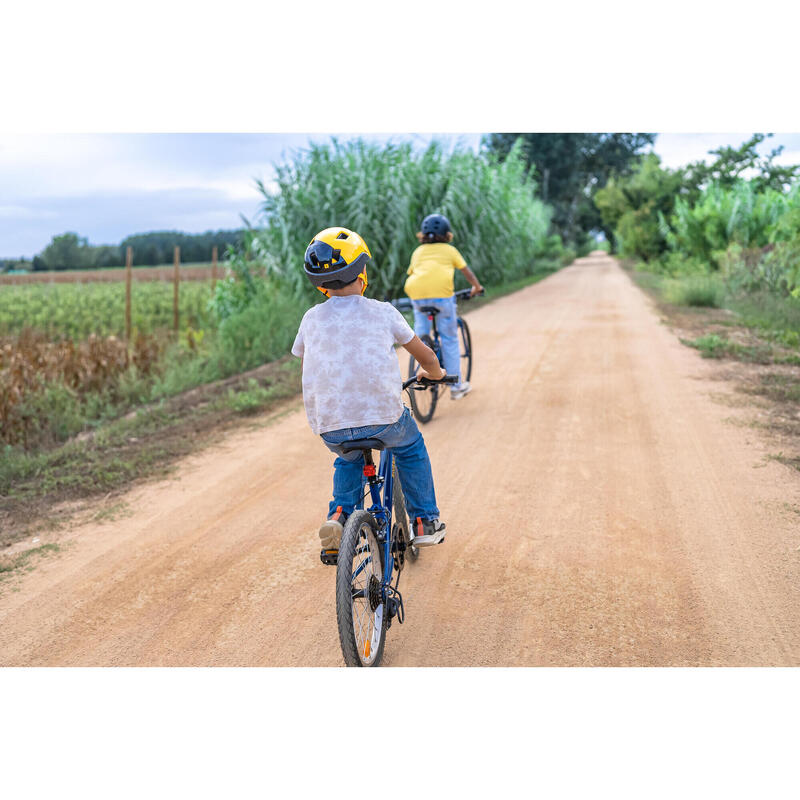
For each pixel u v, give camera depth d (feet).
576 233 251.60
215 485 19.24
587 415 23.48
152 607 12.96
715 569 13.09
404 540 12.67
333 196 53.21
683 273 74.95
